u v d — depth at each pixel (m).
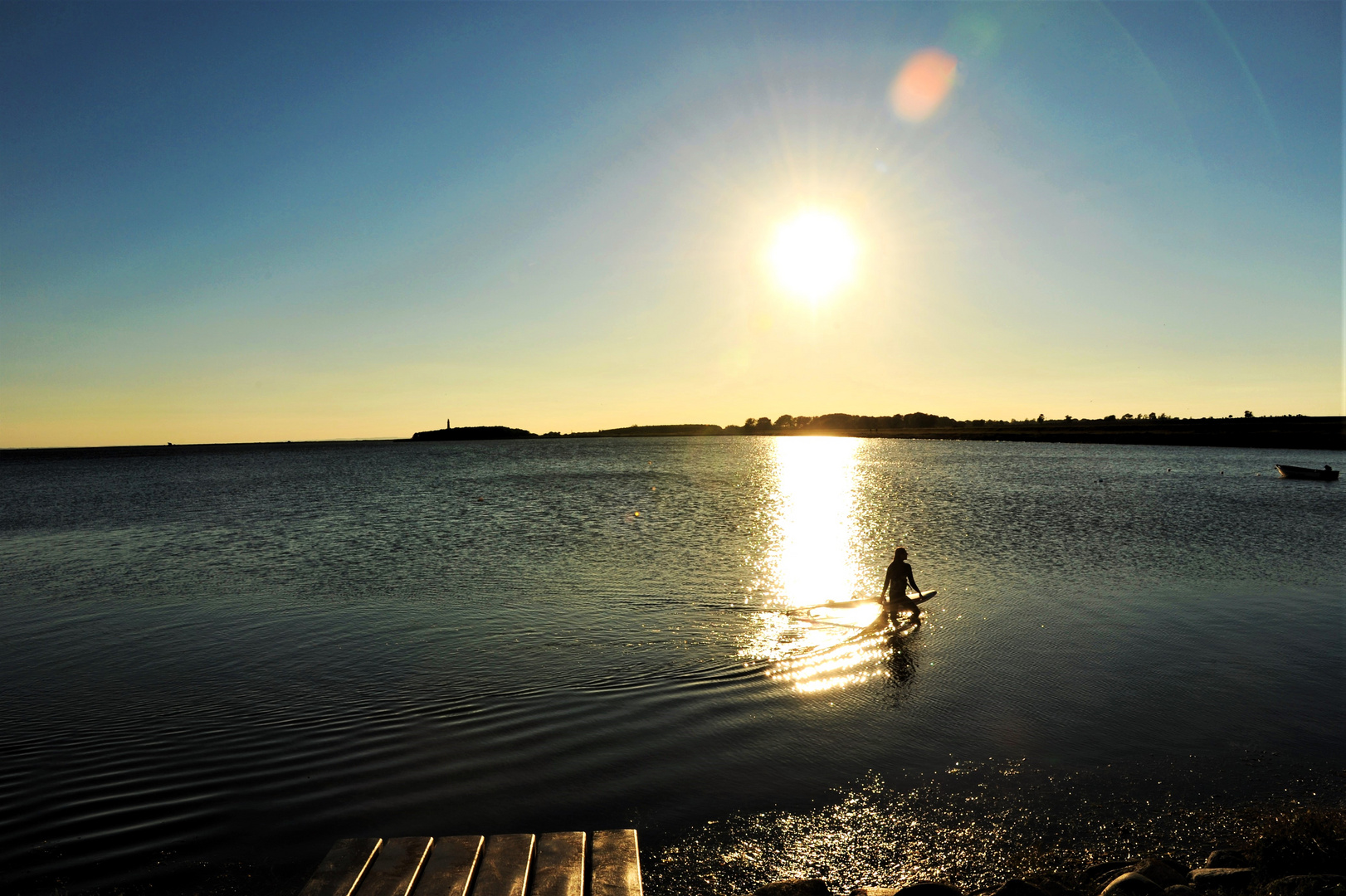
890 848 8.19
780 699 12.63
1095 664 14.34
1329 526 34.34
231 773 10.02
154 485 83.00
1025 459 110.50
